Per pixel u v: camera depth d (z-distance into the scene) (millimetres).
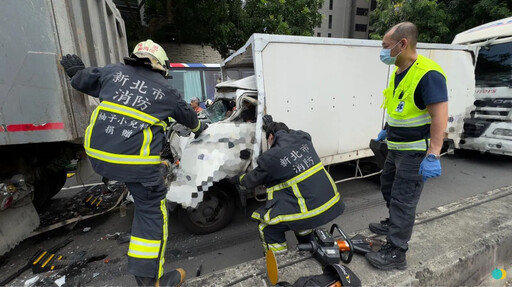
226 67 4363
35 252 2885
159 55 1951
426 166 1744
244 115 3020
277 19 10023
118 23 4121
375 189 4238
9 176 2484
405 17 9922
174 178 2719
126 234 3170
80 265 2615
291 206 2141
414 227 2529
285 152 2141
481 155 5980
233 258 2713
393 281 1895
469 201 3043
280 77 2908
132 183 1842
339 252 2029
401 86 1915
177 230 3268
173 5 9367
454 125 4656
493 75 5043
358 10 31828
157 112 1843
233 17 9836
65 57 1967
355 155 3650
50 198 3715
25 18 1931
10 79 1936
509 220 2613
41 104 2053
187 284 1919
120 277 2447
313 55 3070
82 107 2287
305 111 3131
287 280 1932
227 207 3125
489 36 5066
